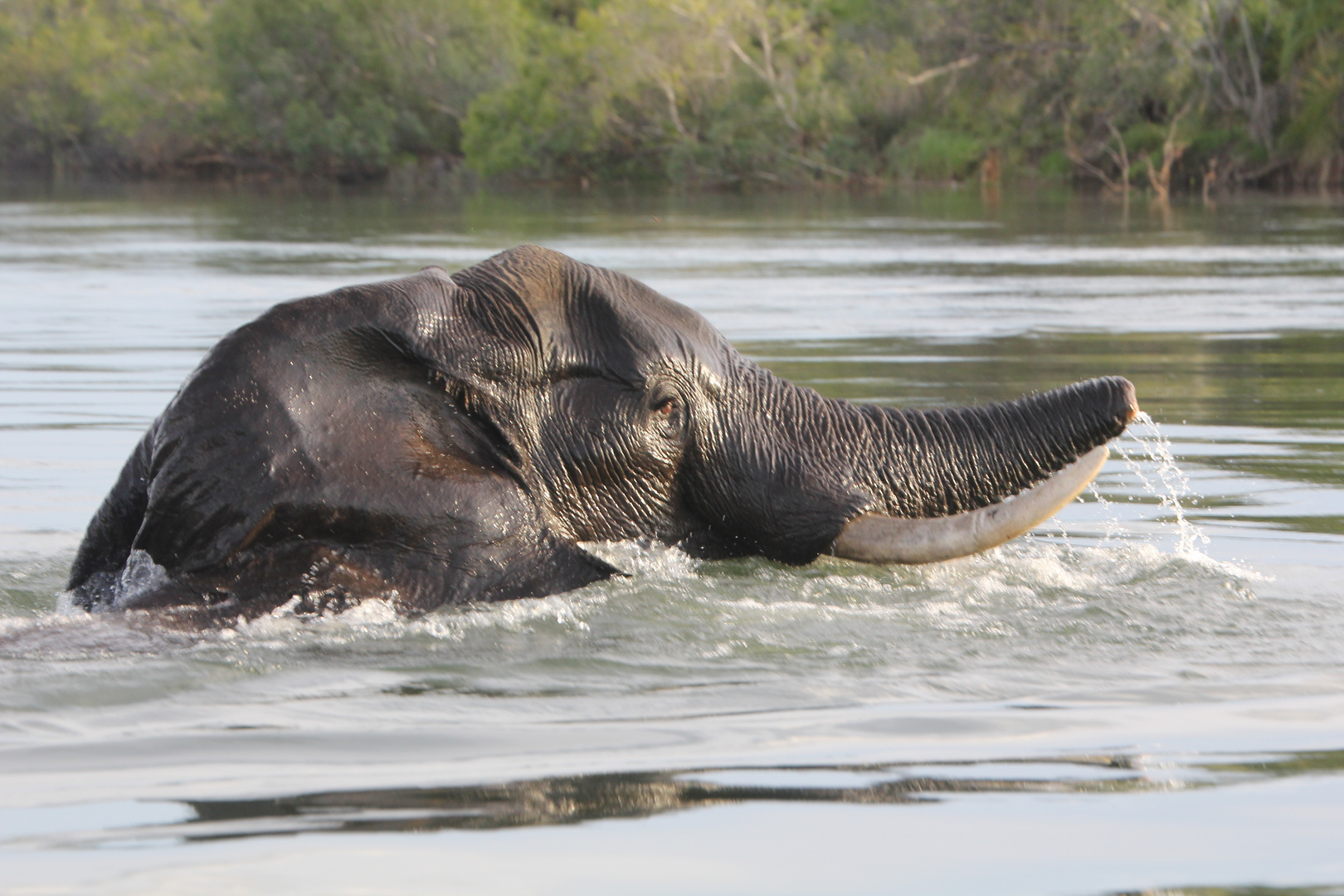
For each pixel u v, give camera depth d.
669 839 6.15
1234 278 40.53
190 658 8.43
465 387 9.75
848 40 122.69
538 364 10.12
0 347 26.91
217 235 61.44
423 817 6.33
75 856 5.88
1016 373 23.11
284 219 74.56
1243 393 21.33
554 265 10.50
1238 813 6.48
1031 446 10.98
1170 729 7.62
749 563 11.05
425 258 47.69
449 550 9.47
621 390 10.39
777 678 8.45
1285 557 12.15
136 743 7.19
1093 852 6.07
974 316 31.53
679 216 76.50
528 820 6.32
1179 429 18.59
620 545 10.53
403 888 5.63
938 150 111.50
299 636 8.86
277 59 140.62
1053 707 8.01
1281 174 99.44
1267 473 15.80
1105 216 73.56
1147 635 9.45
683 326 10.81
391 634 8.95
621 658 8.75
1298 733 7.57
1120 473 15.95
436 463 9.55
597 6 157.88
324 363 9.31
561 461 10.22
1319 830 6.29
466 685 8.22
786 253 50.53
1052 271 43.09
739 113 115.06
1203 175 100.25
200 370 9.14
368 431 9.35
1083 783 6.83
